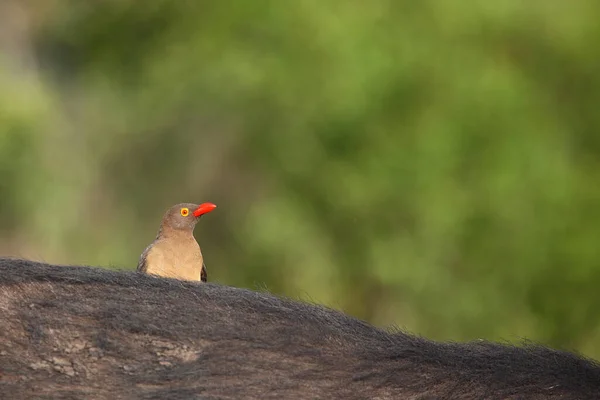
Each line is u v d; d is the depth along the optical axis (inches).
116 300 172.4
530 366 173.6
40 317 167.6
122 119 965.8
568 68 911.7
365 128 866.8
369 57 857.5
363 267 879.1
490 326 878.4
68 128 966.4
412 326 876.6
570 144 908.6
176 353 166.1
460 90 860.0
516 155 855.1
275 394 163.6
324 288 887.1
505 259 864.9
